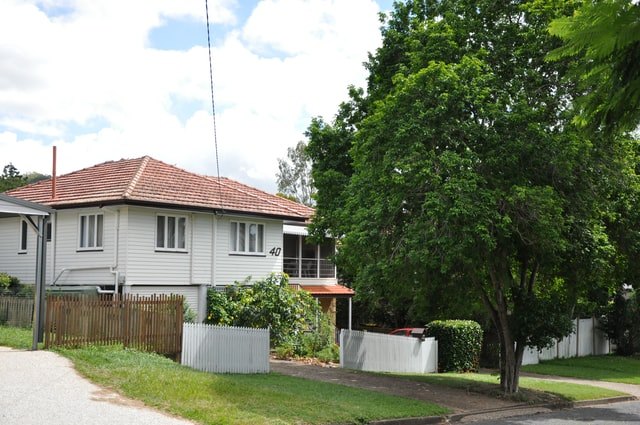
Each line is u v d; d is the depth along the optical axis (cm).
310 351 2478
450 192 1461
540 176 1608
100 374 1305
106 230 2550
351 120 2344
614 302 3416
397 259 1584
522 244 1695
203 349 1759
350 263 1980
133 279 2495
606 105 568
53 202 2642
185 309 2405
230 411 1120
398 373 2208
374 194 1647
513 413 1580
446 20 1828
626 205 1822
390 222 1600
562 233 1641
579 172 1628
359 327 3988
